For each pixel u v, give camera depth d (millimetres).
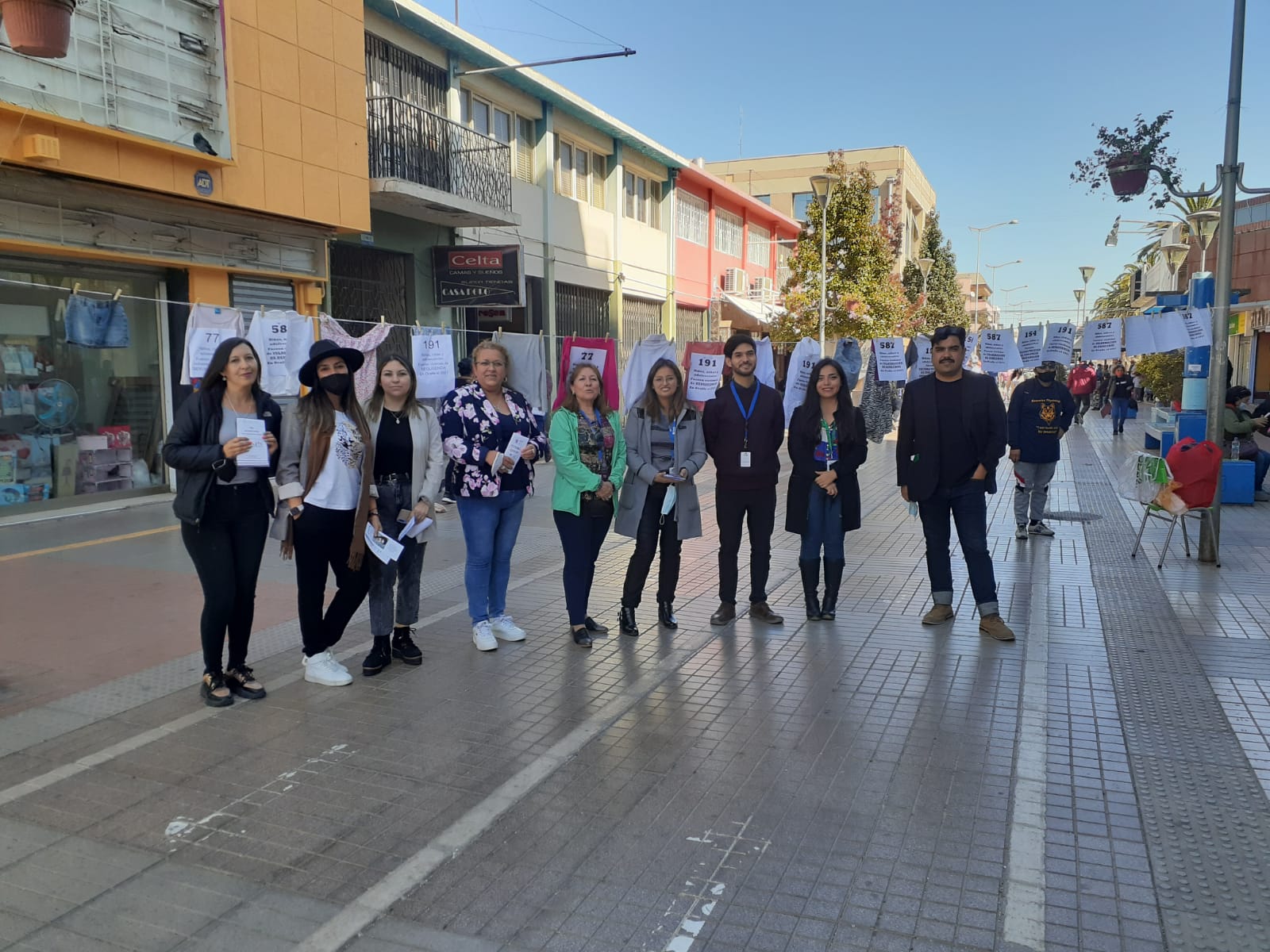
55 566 7887
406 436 5277
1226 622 6250
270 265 11930
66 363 10195
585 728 4492
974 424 5949
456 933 2900
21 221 9086
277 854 3361
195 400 4566
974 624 6297
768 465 6203
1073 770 4008
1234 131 7594
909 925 2914
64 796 3795
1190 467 7918
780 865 3268
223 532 4684
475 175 15977
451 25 15273
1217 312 7793
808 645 5840
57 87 8883
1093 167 8148
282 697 4926
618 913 2998
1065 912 2975
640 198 25000
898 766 4047
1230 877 3176
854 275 23562
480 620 5758
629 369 7887
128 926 2936
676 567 6227
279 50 11383
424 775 3986
